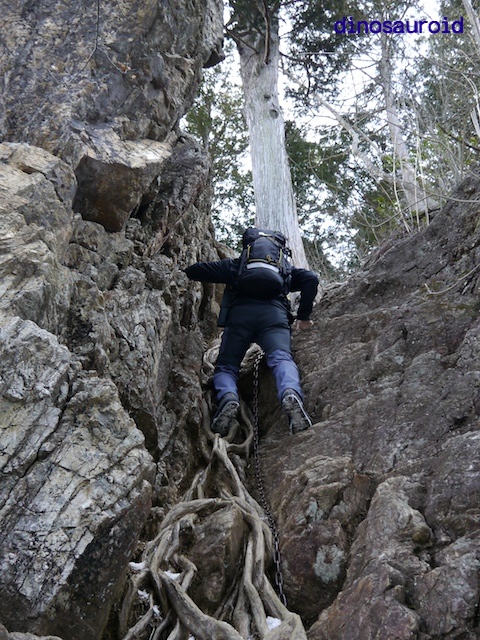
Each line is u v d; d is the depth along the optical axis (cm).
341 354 474
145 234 496
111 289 418
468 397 366
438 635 246
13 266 312
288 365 453
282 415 461
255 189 844
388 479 334
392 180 614
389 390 408
